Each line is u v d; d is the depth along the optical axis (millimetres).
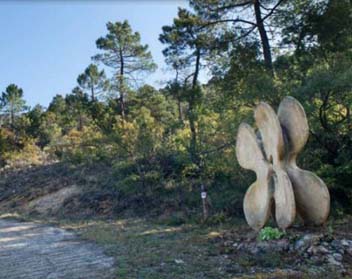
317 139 9227
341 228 6777
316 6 11727
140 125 14758
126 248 6801
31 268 5734
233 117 10289
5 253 7090
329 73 8281
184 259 5668
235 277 4652
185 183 12773
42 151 27203
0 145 25688
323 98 8648
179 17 15914
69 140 24281
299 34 12289
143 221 10562
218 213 9797
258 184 7016
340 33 11547
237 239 6652
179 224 9625
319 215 6207
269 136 6801
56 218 12703
